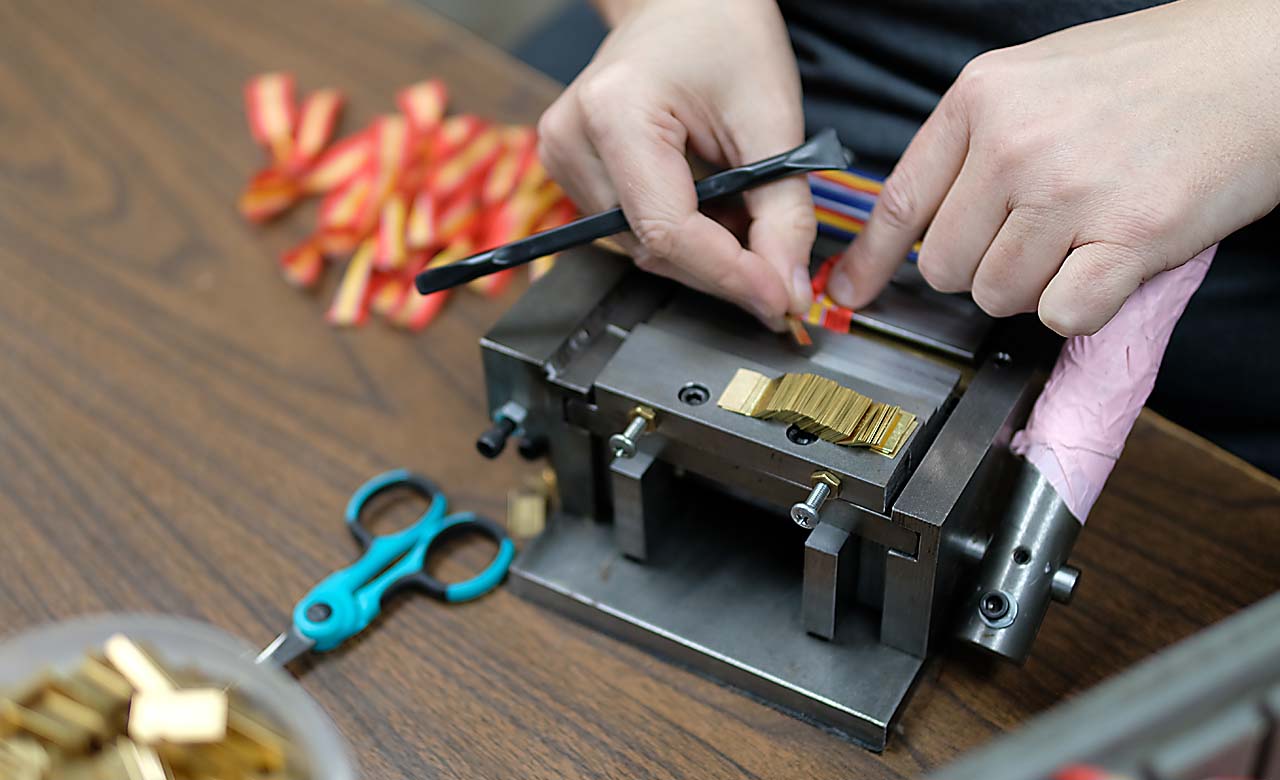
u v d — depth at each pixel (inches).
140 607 27.5
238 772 20.4
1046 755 13.2
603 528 28.1
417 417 31.0
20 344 33.0
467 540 28.6
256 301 33.9
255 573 28.1
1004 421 24.2
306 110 38.3
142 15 41.8
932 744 24.8
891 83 32.9
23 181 37.3
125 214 36.2
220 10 41.8
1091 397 24.3
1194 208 23.1
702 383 24.5
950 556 23.8
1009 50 25.2
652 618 26.2
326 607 26.4
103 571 28.2
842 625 26.0
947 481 23.0
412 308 33.2
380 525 28.9
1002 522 24.4
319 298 33.9
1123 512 27.9
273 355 32.6
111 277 34.6
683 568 27.1
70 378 32.1
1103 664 25.7
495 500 29.3
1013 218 24.1
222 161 37.6
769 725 25.2
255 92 38.6
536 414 26.8
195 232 35.7
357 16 41.3
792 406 23.3
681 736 25.1
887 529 23.1
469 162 36.4
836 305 26.8
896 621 24.8
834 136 26.8
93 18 41.8
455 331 32.9
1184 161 23.1
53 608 27.6
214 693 20.3
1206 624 26.2
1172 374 31.7
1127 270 23.2
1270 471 31.8
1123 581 26.9
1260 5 23.8
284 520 29.0
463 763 24.7
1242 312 30.4
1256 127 23.2
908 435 23.0
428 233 34.5
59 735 20.3
